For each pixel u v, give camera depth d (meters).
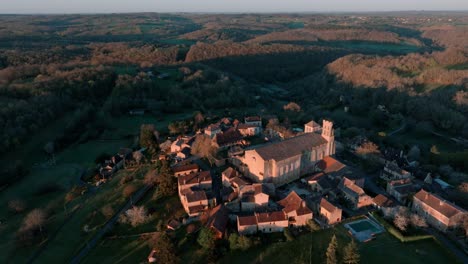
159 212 112.50
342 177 123.19
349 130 180.38
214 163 139.00
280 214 100.06
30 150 175.62
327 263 83.19
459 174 134.25
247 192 110.81
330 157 137.25
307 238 95.44
